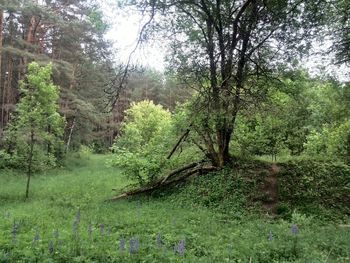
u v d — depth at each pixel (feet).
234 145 69.67
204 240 32.60
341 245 33.14
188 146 71.10
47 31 124.06
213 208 52.75
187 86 61.05
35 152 67.97
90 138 155.94
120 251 25.79
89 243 28.53
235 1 56.18
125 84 49.29
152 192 62.85
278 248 30.45
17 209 48.37
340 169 62.23
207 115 53.88
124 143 110.83
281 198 55.52
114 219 40.88
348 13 52.42
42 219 40.04
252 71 57.00
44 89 66.54
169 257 25.80
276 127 68.23
